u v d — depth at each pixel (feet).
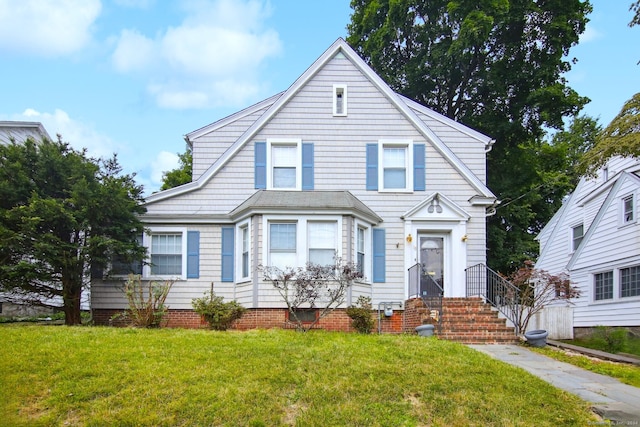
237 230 57.72
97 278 55.93
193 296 57.00
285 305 52.90
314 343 37.27
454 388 29.91
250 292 54.08
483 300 53.93
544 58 93.56
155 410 27.02
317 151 59.98
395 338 39.86
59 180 50.57
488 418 27.22
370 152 60.08
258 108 64.34
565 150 111.96
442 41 94.68
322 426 25.95
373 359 33.47
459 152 65.21
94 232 50.06
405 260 58.44
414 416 27.20
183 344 35.78
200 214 58.08
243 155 59.62
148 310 47.70
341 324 52.85
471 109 101.14
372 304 57.06
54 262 47.80
